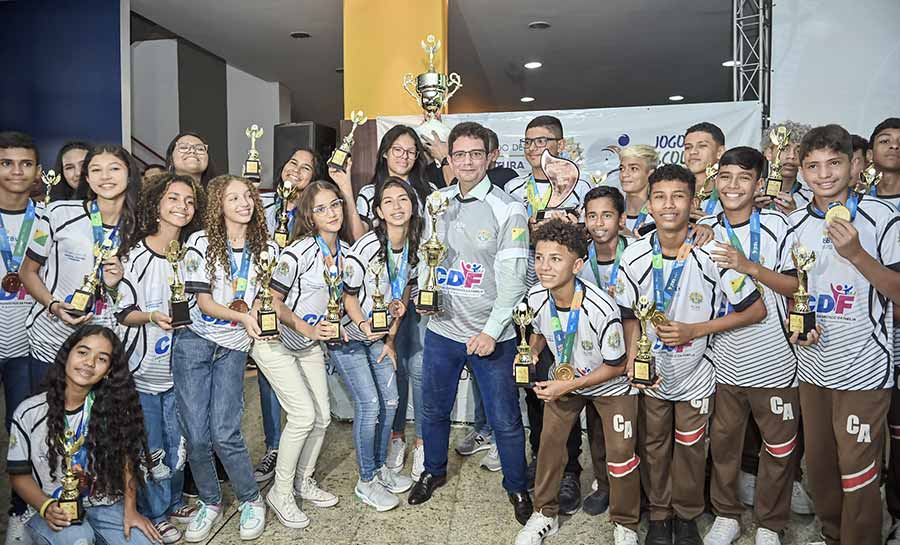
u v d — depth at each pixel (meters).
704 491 2.80
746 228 2.44
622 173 3.05
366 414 2.92
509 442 2.77
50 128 6.14
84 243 2.55
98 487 2.38
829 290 2.31
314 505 2.99
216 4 6.11
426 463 3.04
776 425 2.46
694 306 2.42
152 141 7.53
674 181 2.33
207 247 2.56
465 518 2.87
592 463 3.16
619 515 2.56
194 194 2.59
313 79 9.05
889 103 4.17
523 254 2.66
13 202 2.77
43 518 2.33
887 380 2.27
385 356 3.02
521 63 8.03
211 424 2.63
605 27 6.64
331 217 2.79
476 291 2.75
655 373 2.45
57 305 2.51
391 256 2.98
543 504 2.66
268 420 3.30
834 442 2.38
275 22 6.62
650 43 7.20
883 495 3.06
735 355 2.46
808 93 4.29
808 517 2.83
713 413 2.57
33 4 6.10
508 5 5.99
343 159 3.13
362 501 3.02
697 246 2.41
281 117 9.30
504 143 4.31
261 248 2.66
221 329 2.58
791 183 3.20
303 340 2.83
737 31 4.55
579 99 10.19
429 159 3.48
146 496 2.64
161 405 2.69
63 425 2.32
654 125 4.14
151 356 2.58
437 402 2.93
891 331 2.28
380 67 4.97
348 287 2.88
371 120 4.54
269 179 8.91
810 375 2.37
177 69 7.44
